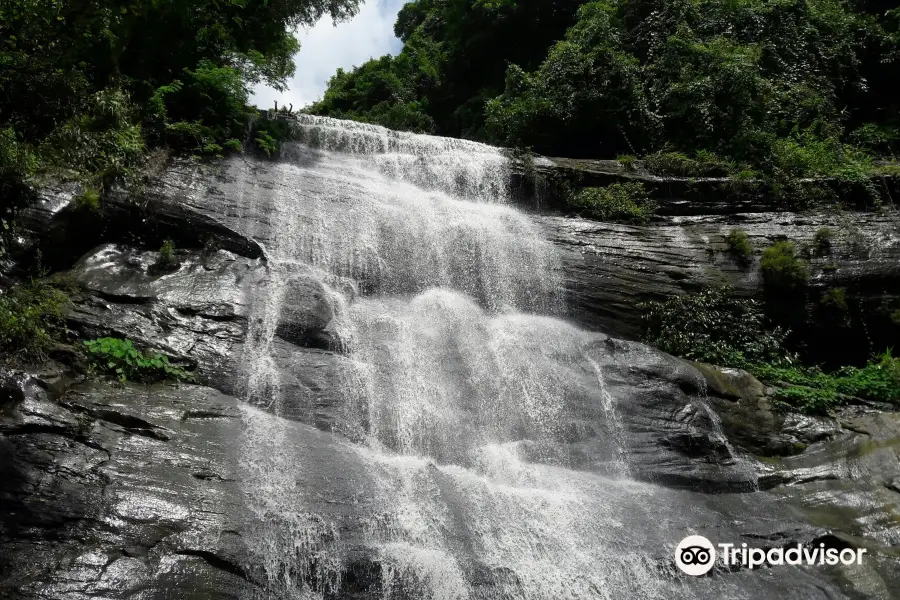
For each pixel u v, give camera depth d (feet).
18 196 28.84
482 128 83.35
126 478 20.51
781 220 45.62
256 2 51.85
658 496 27.58
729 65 57.31
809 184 48.44
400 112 93.66
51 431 21.01
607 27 66.64
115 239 31.63
